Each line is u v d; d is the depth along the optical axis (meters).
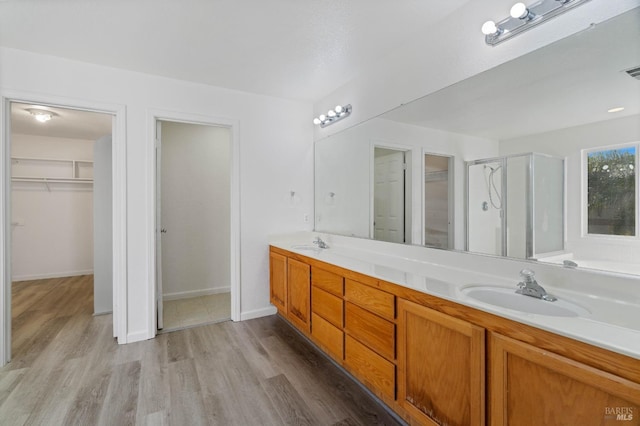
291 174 3.38
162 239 3.84
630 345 0.83
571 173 1.36
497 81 1.61
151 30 2.00
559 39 1.35
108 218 3.29
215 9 1.78
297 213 3.42
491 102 1.64
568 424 0.93
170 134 3.90
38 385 1.96
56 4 1.72
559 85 1.37
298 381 2.04
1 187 2.17
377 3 1.73
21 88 2.23
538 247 1.48
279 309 3.01
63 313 3.30
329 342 2.18
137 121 2.62
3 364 2.20
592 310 1.16
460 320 1.26
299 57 2.38
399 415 1.68
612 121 1.22
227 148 4.24
